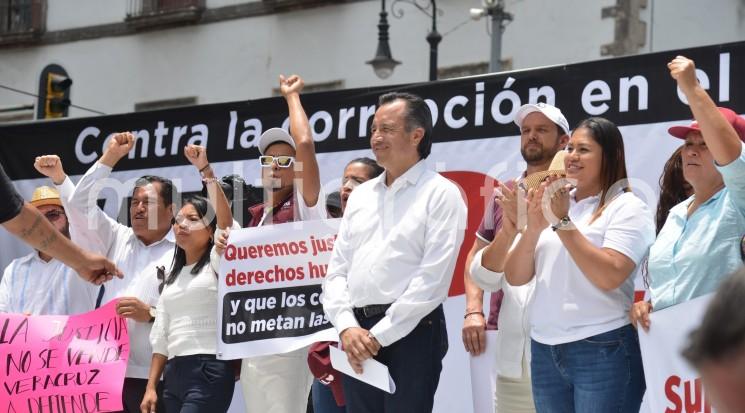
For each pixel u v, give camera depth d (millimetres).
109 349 5227
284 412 4867
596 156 4059
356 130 6203
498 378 4461
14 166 7258
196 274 5043
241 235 4879
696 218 3762
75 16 15531
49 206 5945
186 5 14758
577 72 5578
